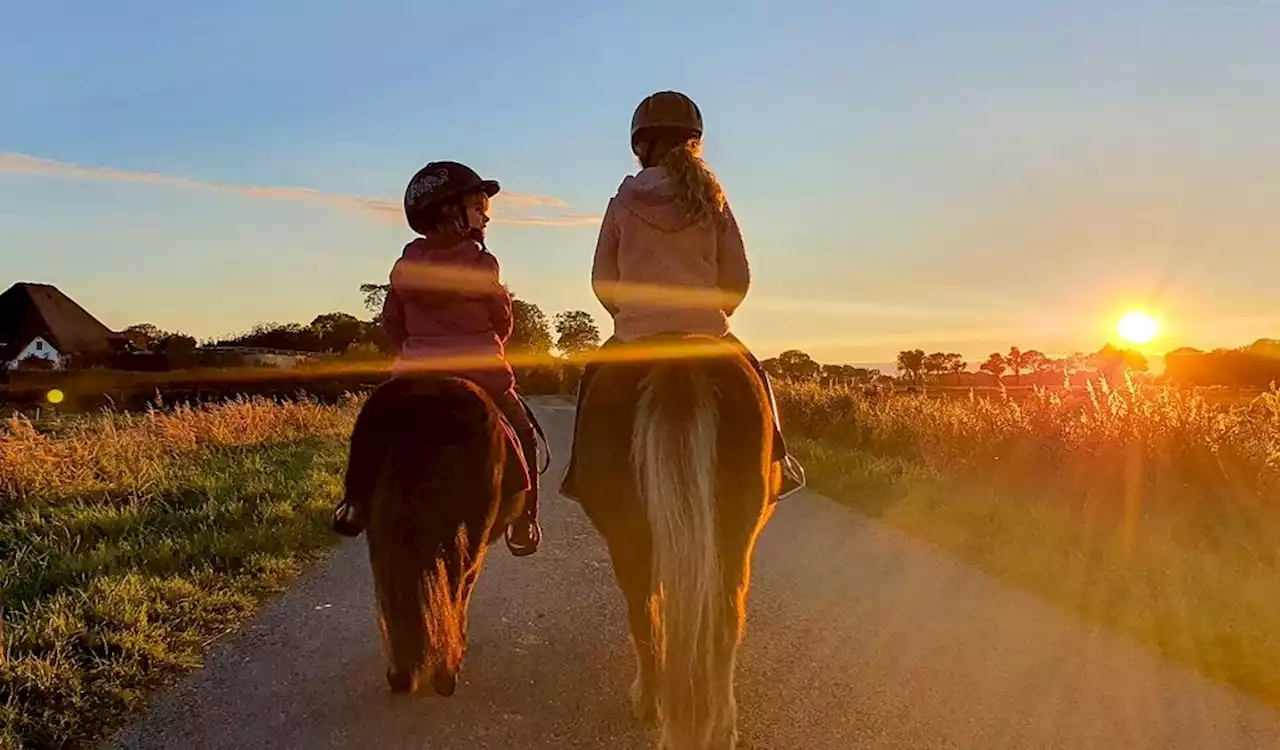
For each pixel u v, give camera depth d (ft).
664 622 11.36
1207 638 18.31
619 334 13.74
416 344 16.55
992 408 39.96
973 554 26.09
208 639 19.40
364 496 14.79
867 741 14.51
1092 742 14.34
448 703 16.14
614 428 12.75
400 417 14.76
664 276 13.51
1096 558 24.32
